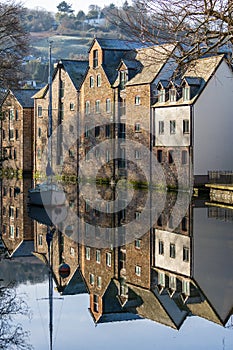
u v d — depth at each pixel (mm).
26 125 80125
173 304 18797
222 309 18172
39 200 43281
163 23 13523
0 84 53938
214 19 12555
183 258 25266
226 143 52906
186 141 52250
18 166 81312
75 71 70188
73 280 22141
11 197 50875
